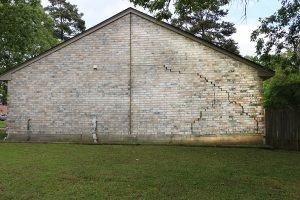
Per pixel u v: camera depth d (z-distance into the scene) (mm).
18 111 22031
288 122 20062
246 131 20406
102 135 21297
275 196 8977
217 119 20625
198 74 20906
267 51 19656
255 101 20453
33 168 12328
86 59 21703
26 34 29688
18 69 22109
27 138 21844
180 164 13367
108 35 21656
